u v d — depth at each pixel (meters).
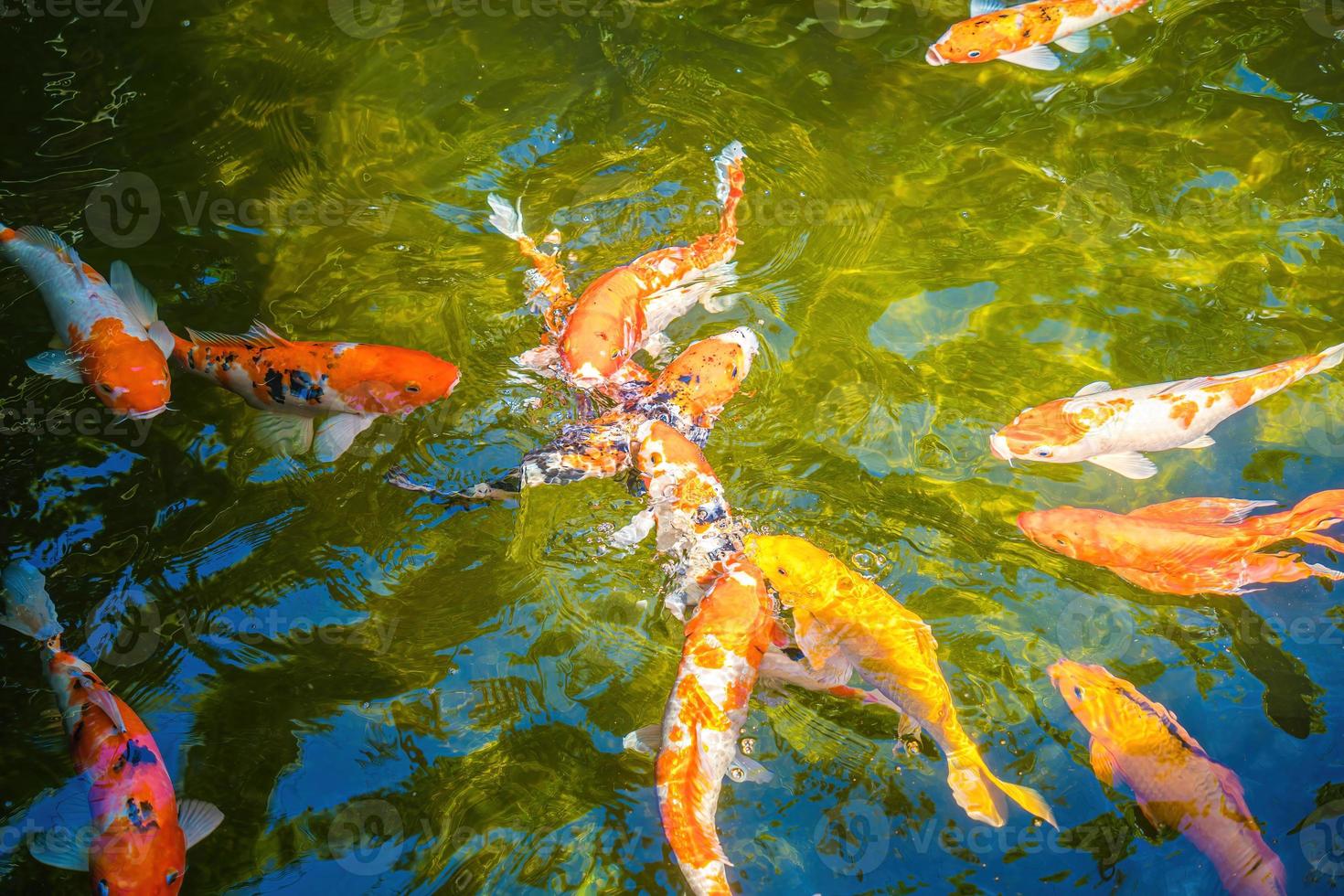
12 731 2.57
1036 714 2.57
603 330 2.91
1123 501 2.82
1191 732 2.55
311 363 2.86
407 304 3.10
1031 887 2.43
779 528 2.78
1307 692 2.59
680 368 2.91
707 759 2.50
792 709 2.58
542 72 3.50
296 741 2.57
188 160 3.33
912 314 3.08
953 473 2.86
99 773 2.44
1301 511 2.69
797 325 3.06
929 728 2.52
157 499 2.82
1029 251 3.17
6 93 3.41
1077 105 3.41
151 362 2.83
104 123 3.38
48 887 2.44
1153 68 3.46
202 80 3.47
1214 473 2.84
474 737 2.58
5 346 2.97
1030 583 2.72
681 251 3.06
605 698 2.62
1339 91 3.38
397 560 2.77
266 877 2.46
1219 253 3.15
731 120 3.41
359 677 2.63
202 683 2.62
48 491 2.81
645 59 3.53
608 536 2.78
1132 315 3.06
